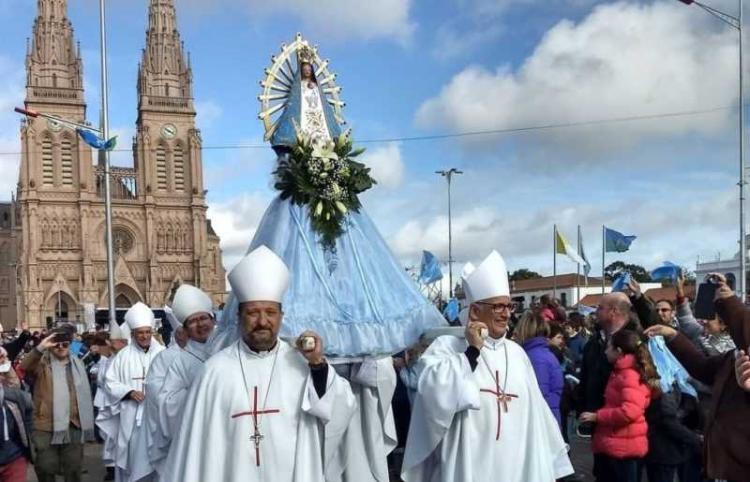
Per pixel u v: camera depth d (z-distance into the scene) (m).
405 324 6.05
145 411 7.03
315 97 6.98
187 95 86.75
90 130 27.27
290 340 5.39
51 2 82.88
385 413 6.07
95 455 14.34
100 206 81.12
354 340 5.70
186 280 84.12
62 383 9.95
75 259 79.62
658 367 7.48
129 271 81.38
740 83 23.25
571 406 8.40
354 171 6.45
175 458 4.79
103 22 27.64
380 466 6.06
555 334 10.31
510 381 5.49
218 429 4.76
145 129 84.44
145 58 86.19
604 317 7.31
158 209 84.00
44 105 80.31
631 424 6.92
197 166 85.88
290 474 4.76
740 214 23.92
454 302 13.20
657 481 7.39
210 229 89.94
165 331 16.38
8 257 97.50
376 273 6.27
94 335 15.47
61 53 82.31
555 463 5.64
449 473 5.22
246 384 4.85
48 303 77.81
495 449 5.31
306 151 6.31
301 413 4.85
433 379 5.18
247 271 4.85
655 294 19.97
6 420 8.12
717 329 8.80
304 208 6.26
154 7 87.50
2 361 8.10
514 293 66.81
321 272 5.94
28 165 78.88
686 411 7.68
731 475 4.80
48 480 9.88
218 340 5.68
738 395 4.85
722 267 39.31
